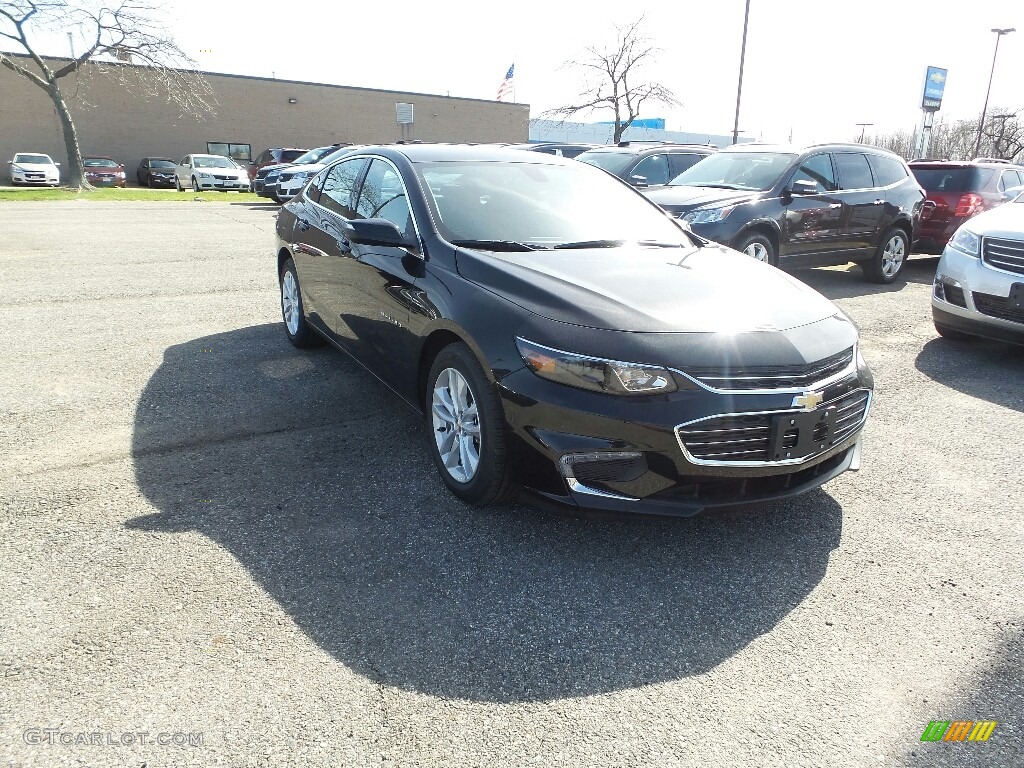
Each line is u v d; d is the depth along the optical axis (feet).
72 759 5.83
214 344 17.80
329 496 10.44
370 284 12.39
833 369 9.48
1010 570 9.23
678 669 7.32
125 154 113.39
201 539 9.17
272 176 62.64
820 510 10.67
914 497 11.12
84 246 32.94
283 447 12.01
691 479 8.71
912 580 8.98
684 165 34.50
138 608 7.78
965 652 7.68
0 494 10.03
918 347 19.89
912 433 13.69
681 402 8.50
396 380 11.99
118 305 21.49
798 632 7.95
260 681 6.84
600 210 13.29
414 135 137.08
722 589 8.69
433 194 12.14
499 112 145.38
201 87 116.06
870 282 30.19
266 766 5.89
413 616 7.93
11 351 16.60
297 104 124.98
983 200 32.83
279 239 17.83
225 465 11.27
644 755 6.20
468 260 10.52
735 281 10.75
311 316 15.84
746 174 26.71
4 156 104.37
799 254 26.18
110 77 109.40
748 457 8.87
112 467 11.02
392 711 6.57
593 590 8.56
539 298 9.39
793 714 6.75
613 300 9.39
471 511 10.19
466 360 9.71
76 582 8.16
